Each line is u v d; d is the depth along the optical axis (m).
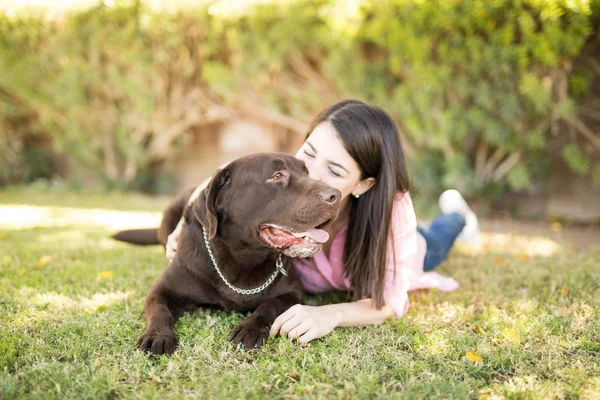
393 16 6.26
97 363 2.15
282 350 2.32
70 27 8.25
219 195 2.66
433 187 7.06
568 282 3.52
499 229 6.28
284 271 2.81
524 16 5.53
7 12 8.40
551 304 3.09
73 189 9.61
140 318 2.72
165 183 9.63
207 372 2.14
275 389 2.02
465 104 6.72
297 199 2.48
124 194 9.25
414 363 2.24
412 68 6.50
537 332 2.59
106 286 3.35
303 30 7.10
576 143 6.88
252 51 7.55
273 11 7.19
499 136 6.35
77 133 9.08
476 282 3.67
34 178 10.14
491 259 4.43
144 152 9.30
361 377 2.09
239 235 2.63
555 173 7.29
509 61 5.85
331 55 6.91
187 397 1.92
